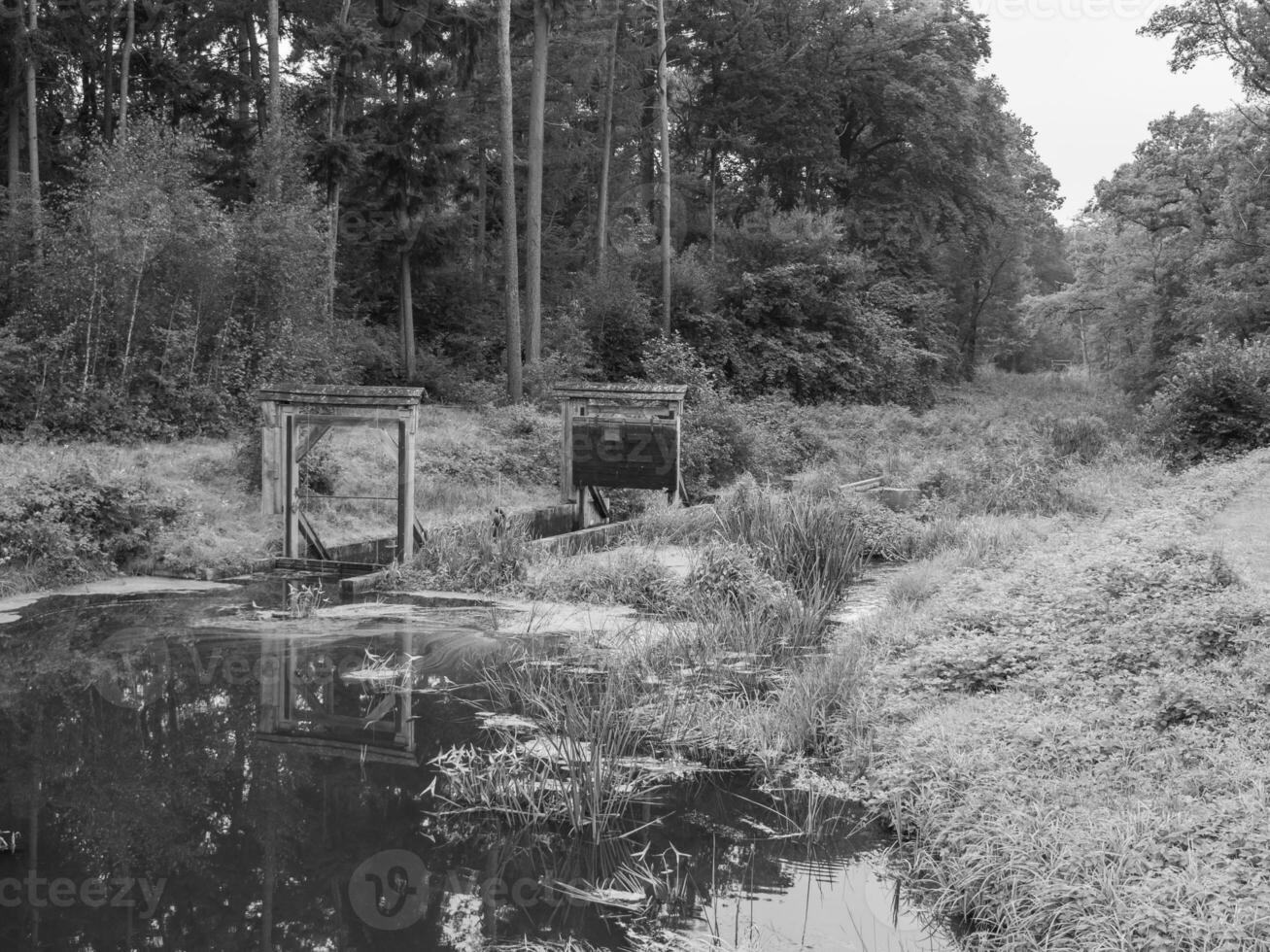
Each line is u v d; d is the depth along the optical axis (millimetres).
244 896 5223
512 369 27219
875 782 6641
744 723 7746
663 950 4793
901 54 44625
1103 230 46844
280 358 20734
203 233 20328
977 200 49125
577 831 6082
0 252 19969
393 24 30141
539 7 28859
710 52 42250
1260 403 24797
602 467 18141
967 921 5074
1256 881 4461
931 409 41750
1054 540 14094
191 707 8078
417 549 14016
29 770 6758
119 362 19641
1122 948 4242
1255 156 35938
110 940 4746
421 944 4793
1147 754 6012
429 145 30500
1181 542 10695
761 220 40281
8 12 23016
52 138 28953
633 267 36500
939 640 8914
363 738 7477
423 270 32750
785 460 26453
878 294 44031
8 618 10719
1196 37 34875
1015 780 5863
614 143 42094
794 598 11258
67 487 13031
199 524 14344
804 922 5070
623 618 11430
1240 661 7234
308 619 10984
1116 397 44875
